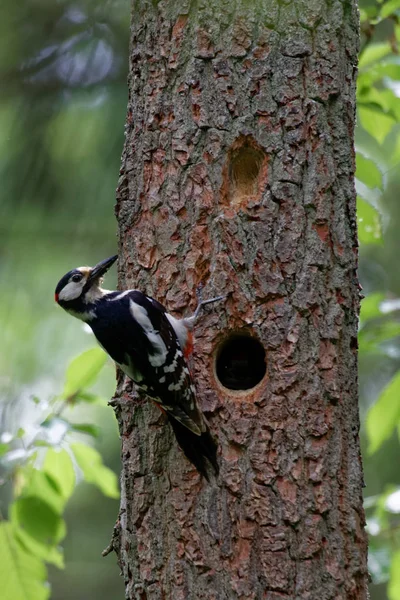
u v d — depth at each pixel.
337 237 9.46
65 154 14.43
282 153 9.52
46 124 14.41
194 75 9.73
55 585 17.70
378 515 12.00
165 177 9.80
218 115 9.64
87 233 14.51
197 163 9.67
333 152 9.59
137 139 10.08
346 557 8.90
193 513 9.10
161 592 9.12
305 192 9.46
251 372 10.06
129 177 10.07
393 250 17.12
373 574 11.39
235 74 9.67
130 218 10.00
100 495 17.73
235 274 9.45
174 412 8.97
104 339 9.69
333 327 9.27
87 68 14.58
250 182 9.81
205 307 9.50
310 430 9.06
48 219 14.44
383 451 16.91
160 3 9.99
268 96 9.60
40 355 15.07
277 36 9.67
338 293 9.37
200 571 8.95
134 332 9.21
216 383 9.42
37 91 14.56
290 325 9.26
